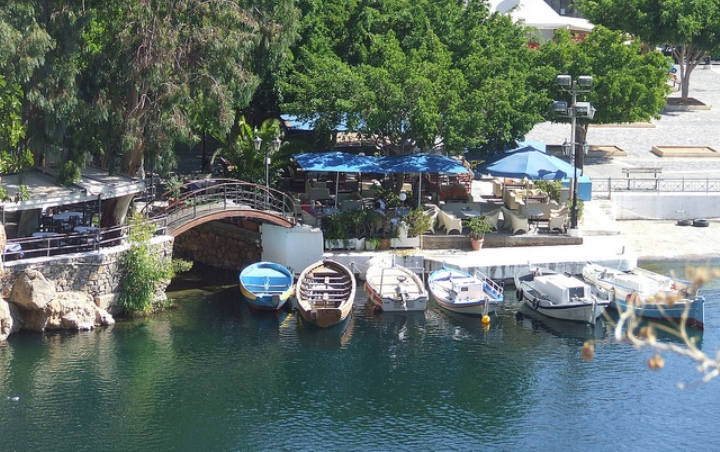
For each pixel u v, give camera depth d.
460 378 35.53
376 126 48.00
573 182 52.03
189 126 41.22
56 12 37.25
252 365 36.25
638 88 64.88
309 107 49.00
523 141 54.06
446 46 56.25
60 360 35.91
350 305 41.00
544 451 30.09
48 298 38.09
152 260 40.81
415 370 36.19
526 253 48.03
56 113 37.28
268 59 43.91
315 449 29.98
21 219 41.03
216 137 51.56
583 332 40.50
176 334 39.06
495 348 38.53
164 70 39.31
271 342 38.56
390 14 57.09
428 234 49.19
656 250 52.75
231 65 40.19
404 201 51.84
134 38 38.34
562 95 61.19
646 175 63.66
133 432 30.73
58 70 37.09
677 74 105.06
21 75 35.12
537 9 93.94
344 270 43.84
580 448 30.34
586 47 66.44
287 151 51.69
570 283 42.59
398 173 52.31
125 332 39.06
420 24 56.88
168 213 44.25
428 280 44.88
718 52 84.56
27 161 38.72
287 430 31.22
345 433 31.12
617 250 48.66
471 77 52.25
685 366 36.62
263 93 52.91
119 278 40.59
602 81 63.84
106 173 43.34
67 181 39.50
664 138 75.62
